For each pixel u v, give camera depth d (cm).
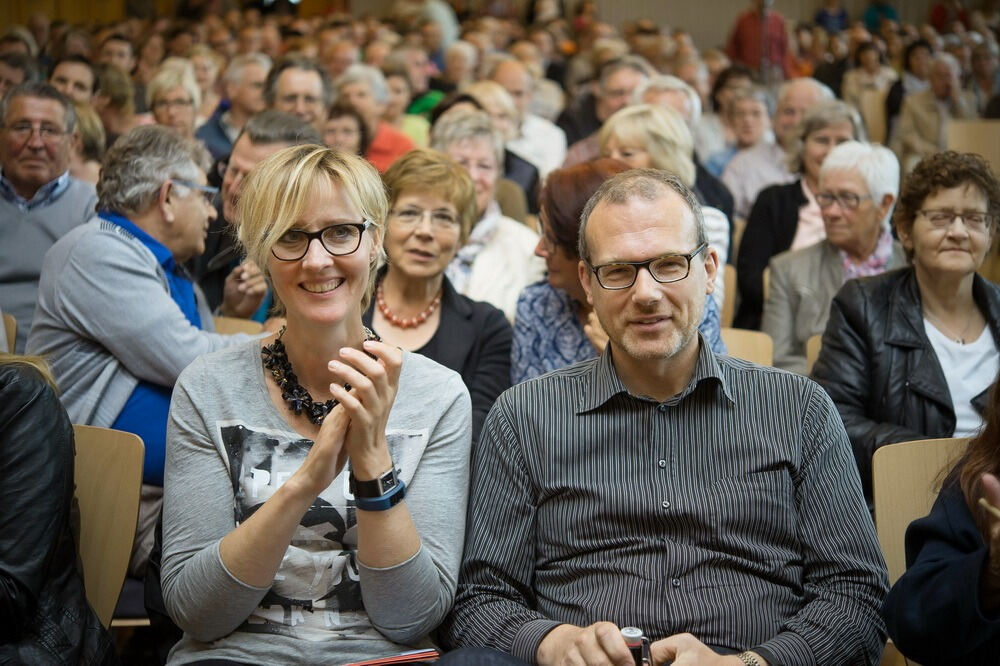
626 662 188
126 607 259
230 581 198
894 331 296
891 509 247
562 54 1288
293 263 208
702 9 1747
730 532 215
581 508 219
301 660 207
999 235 307
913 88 1129
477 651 200
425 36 1148
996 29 1631
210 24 1278
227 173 376
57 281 283
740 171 666
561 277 289
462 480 221
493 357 311
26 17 1256
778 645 201
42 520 207
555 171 293
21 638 206
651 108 418
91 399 279
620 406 221
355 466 198
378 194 214
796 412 220
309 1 1639
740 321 473
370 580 202
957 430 293
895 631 190
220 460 213
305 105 563
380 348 196
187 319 298
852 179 388
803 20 1777
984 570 180
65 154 378
